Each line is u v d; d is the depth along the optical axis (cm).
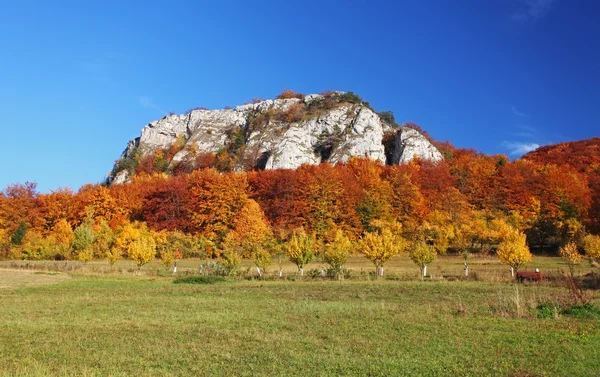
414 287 2934
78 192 9819
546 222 7256
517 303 1805
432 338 1410
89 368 1134
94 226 6975
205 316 1861
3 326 1673
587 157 11519
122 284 3353
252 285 3247
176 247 6725
